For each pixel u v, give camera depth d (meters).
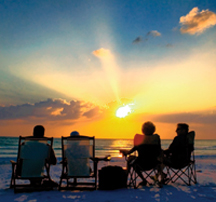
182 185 5.35
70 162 4.70
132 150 5.08
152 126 5.13
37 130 4.73
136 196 4.22
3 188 5.03
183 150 5.33
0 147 38.75
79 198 4.06
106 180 4.78
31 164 4.57
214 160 14.09
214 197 4.13
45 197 4.12
